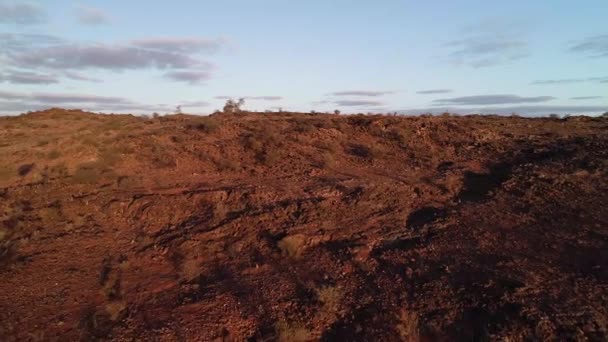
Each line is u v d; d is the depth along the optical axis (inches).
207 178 625.0
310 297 366.9
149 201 537.3
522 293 341.1
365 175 611.8
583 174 528.1
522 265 376.5
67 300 377.1
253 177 624.4
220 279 402.9
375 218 482.3
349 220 478.6
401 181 574.6
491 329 315.0
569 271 363.6
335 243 441.1
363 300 362.3
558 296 336.2
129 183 596.4
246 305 365.1
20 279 404.5
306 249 436.8
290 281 391.5
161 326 343.3
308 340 332.5
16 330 342.0
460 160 654.5
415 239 438.0
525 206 478.0
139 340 329.4
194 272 414.0
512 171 569.0
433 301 350.6
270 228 468.8
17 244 460.1
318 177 613.3
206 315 355.3
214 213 504.4
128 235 485.7
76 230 492.7
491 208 482.0
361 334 330.3
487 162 636.1
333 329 341.7
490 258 391.5
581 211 451.8
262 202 525.7
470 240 424.8
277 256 429.7
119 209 530.3
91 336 334.6
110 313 358.0
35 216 522.0
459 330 324.8
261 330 341.1
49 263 428.5
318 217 481.7
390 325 332.5
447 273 378.9
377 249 428.1
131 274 414.9
